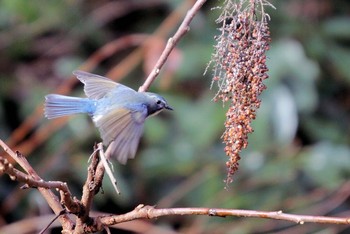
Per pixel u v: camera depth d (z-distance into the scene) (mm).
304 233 10750
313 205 10852
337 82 12508
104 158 5027
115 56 12484
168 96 11586
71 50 12562
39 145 11312
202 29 12062
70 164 11188
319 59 12258
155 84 11586
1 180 11266
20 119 11836
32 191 10977
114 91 5895
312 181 11078
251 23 5137
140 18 12969
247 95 5102
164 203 11195
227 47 5164
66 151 11242
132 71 12000
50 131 10859
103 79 6137
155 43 11047
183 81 11758
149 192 11680
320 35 12359
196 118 11375
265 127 11047
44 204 10867
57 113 5828
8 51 12320
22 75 12109
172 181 11711
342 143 11930
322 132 11961
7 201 10953
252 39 5148
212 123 11211
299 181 11055
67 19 12586
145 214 5117
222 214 4973
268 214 4930
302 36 12258
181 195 11172
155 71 5934
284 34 12180
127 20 12969
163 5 12953
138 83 11891
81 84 11914
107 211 11688
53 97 5895
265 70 5117
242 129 5086
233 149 5090
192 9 5715
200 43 11953
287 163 11047
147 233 10203
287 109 11062
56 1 12438
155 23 12906
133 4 12805
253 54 5113
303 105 11172
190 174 11273
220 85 5488
